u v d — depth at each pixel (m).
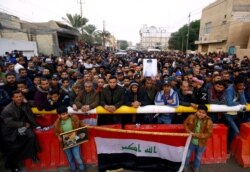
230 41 26.55
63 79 5.46
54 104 3.88
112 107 3.84
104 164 3.65
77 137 3.38
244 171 3.60
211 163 3.83
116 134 3.53
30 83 5.99
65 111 3.27
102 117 4.27
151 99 4.43
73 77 7.18
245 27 25.64
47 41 23.52
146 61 6.45
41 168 3.71
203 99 4.37
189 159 3.73
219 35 29.19
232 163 3.83
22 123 3.45
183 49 51.75
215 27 30.55
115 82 4.04
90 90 4.01
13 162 3.55
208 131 3.26
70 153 3.48
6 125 3.38
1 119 3.48
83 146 3.82
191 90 4.49
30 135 3.47
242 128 3.91
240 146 3.81
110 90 4.07
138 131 3.45
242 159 3.72
